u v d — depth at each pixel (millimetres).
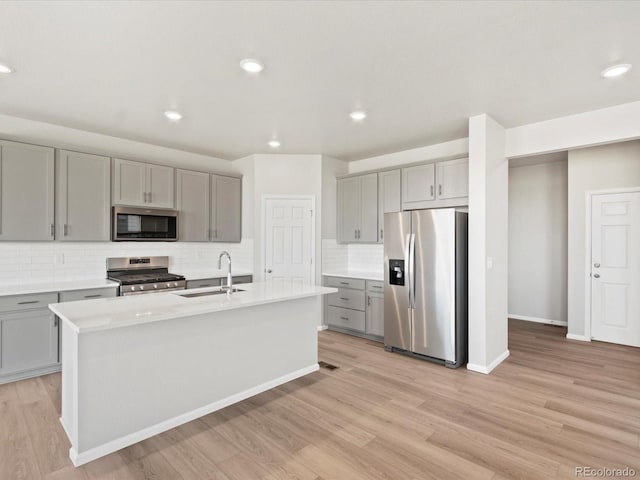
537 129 3656
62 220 3658
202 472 1999
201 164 5109
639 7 1878
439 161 4195
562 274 5363
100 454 2135
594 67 2533
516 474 1974
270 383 3117
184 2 1831
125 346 2252
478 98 3086
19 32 2104
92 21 1999
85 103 3219
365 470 2016
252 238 5090
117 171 4035
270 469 2025
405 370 3568
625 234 4328
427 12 1918
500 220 3771
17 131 3590
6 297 3148
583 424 2500
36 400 2844
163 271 4695
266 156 5070
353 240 5098
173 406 2482
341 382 3270
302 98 3105
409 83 2803
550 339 4609
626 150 4297
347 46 2266
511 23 2021
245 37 2162
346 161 5531
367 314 4605
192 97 3084
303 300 3443
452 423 2523
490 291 3553
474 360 3523
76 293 3527
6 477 1943
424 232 3812
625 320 4340
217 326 2742
